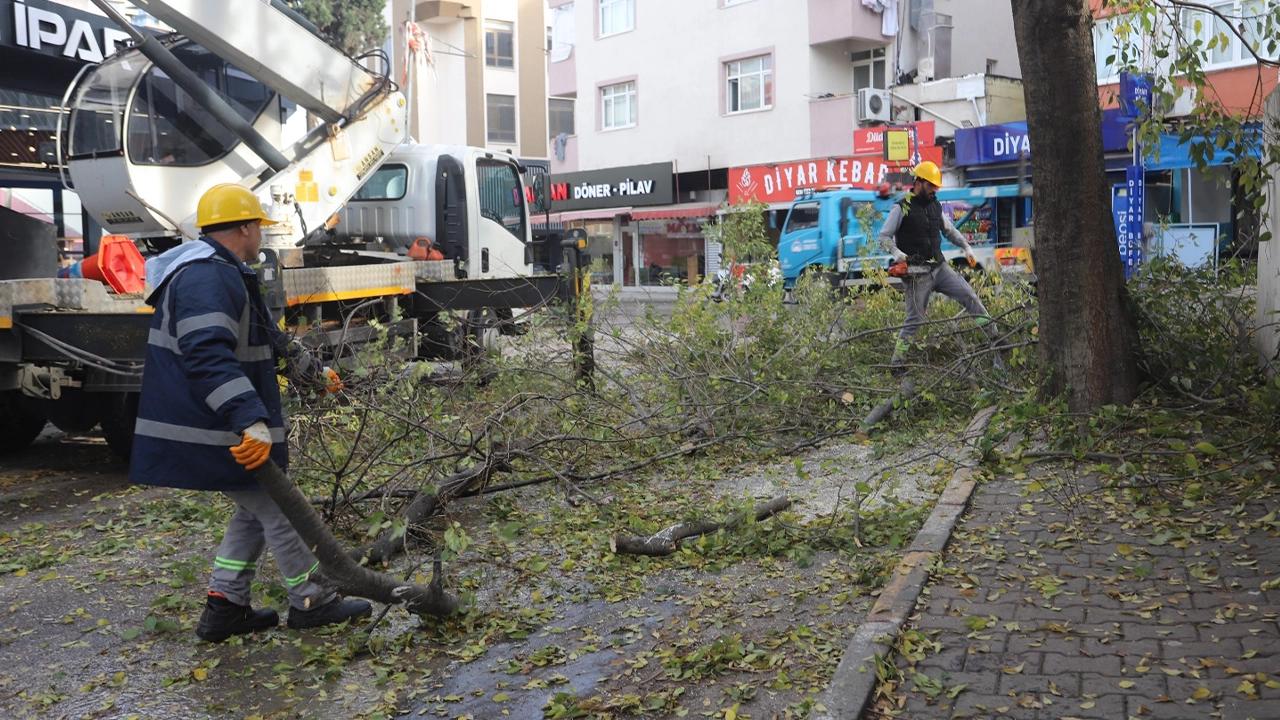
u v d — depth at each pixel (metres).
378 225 12.97
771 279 10.39
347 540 5.92
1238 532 5.17
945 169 28.55
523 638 4.57
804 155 32.25
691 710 3.79
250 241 4.46
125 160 9.09
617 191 36.72
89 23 14.48
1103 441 6.81
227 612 4.61
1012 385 8.52
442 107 47.50
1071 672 3.82
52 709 4.00
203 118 9.46
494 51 47.75
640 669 4.18
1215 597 4.41
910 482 6.77
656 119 36.28
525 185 14.53
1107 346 7.50
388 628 4.75
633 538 5.60
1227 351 8.39
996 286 11.09
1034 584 4.67
